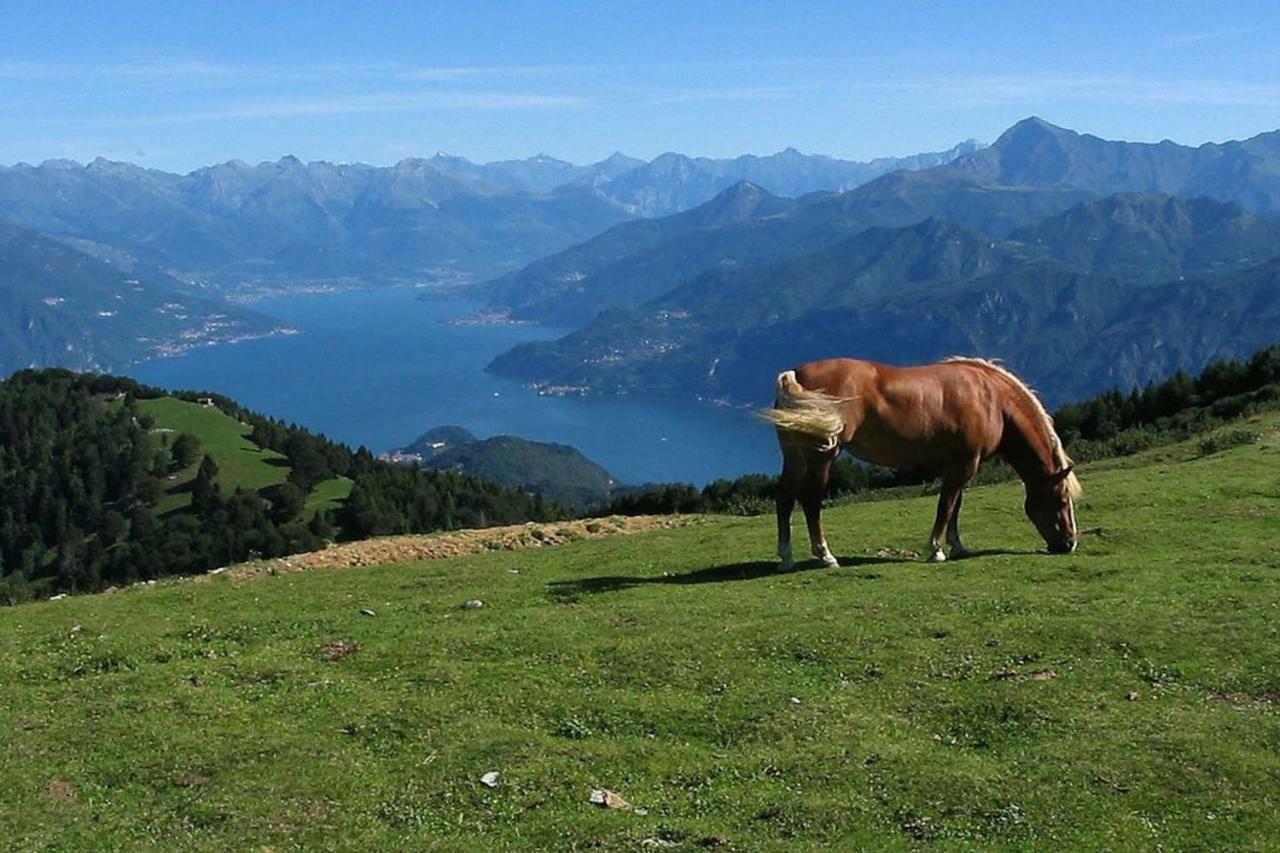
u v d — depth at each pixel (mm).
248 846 9844
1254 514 21844
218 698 13719
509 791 10656
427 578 22016
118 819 10602
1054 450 18984
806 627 14469
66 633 17672
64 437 99875
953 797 9914
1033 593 15688
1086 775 10070
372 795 10742
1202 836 9031
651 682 13211
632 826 9773
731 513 37312
